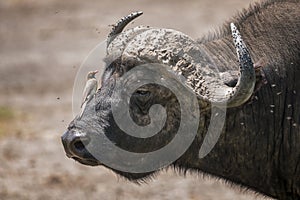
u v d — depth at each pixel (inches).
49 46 3993.6
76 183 2001.7
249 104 1325.0
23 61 3752.5
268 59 1349.7
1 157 2229.3
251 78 1226.6
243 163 1352.1
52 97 3065.9
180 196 1875.0
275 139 1348.4
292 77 1342.3
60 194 1927.9
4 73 3540.8
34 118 2711.6
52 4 4926.2
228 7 4397.1
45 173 2087.8
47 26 4411.9
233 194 1862.7
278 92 1339.8
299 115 1342.3
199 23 4069.9
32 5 4950.8
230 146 1337.4
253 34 1376.7
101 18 4448.8
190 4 4574.3
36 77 3449.8
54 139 2427.4
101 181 2011.6
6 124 2640.3
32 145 2362.2
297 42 1348.4
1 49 4023.1
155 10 4512.8
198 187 1924.2
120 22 1342.3
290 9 1382.9
